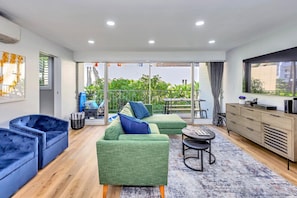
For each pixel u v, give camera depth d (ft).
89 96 20.07
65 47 16.67
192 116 19.69
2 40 9.25
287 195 6.91
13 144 8.04
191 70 19.65
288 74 10.85
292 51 10.55
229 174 8.54
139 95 21.09
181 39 13.94
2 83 9.42
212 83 19.34
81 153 11.25
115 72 20.53
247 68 14.99
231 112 15.02
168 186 7.52
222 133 15.79
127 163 6.77
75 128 17.10
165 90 20.99
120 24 10.57
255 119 11.82
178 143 13.19
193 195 6.91
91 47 16.70
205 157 10.58
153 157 6.74
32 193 7.06
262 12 8.92
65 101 16.90
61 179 8.14
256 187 7.45
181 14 9.12
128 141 6.79
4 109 9.68
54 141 10.12
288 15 9.29
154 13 8.98
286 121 9.20
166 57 18.83
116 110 20.89
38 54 12.71
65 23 10.38
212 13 9.01
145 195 6.95
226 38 13.64
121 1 7.74
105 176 6.80
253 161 9.99
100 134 15.53
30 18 9.62
